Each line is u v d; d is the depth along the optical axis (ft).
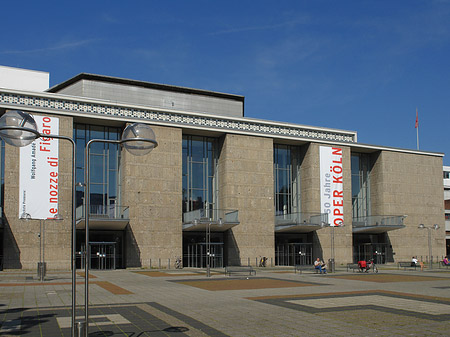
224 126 173.58
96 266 151.12
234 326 48.75
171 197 160.86
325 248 183.93
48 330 46.75
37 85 178.50
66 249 145.79
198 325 49.26
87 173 37.81
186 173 172.45
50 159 146.10
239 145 173.99
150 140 37.27
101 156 159.94
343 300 69.51
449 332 45.70
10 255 138.62
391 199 201.46
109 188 159.74
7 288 88.07
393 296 74.64
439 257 208.74
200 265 166.40
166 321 51.55
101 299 71.26
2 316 55.16
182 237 166.61
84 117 152.05
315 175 185.37
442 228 211.41
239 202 171.42
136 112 160.66
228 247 168.14
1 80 173.27
